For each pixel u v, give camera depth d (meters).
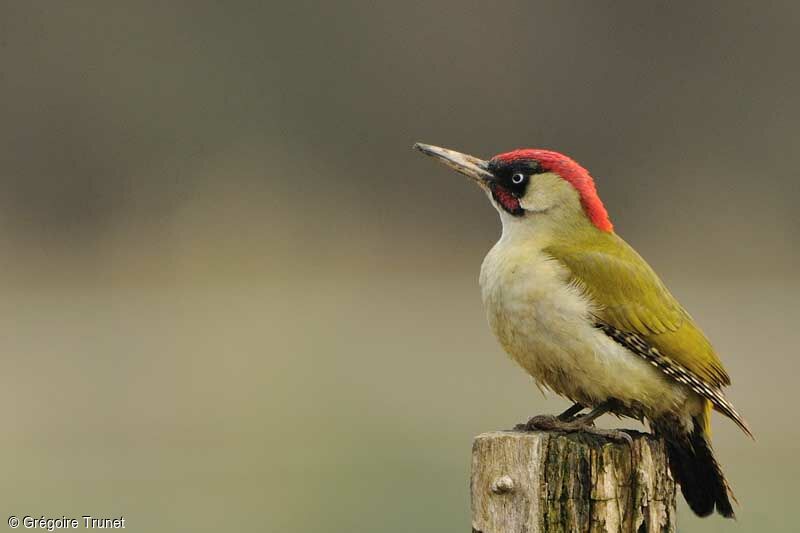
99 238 24.38
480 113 27.19
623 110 27.20
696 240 25.06
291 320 18.67
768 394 15.02
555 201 7.60
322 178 26.02
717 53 27.03
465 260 23.75
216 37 26.12
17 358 16.66
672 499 6.34
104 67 25.69
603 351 7.05
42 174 25.44
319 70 26.52
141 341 17.48
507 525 6.04
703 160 26.86
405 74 26.95
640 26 27.19
